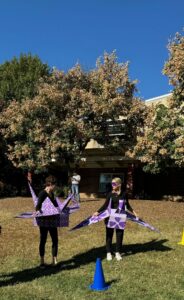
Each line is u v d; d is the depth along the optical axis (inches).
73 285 330.3
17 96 1293.1
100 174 1343.5
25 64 1396.4
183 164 911.0
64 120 1045.8
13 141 1243.8
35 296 306.5
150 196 1216.8
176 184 1169.4
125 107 1036.5
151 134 941.2
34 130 1068.5
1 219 682.8
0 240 508.4
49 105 1047.6
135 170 1248.8
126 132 1061.1
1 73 1411.2
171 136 919.0
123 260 402.9
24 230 571.5
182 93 842.2
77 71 1087.6
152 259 406.9
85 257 418.6
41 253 379.9
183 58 814.5
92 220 401.7
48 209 374.9
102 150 1266.0
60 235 534.0
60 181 1389.0
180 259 407.5
